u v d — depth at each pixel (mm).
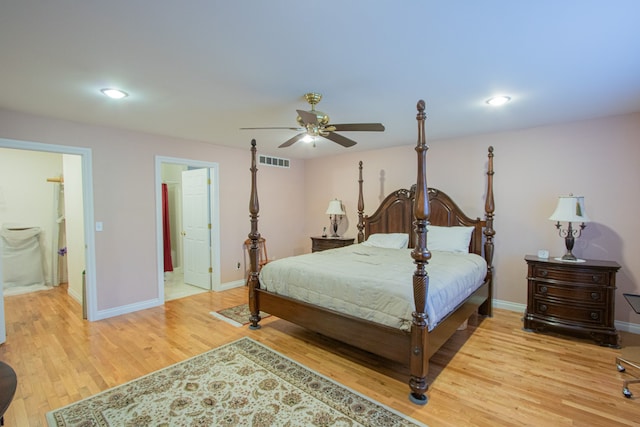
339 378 2447
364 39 1771
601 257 3404
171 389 2285
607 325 2988
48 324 3523
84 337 3174
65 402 2137
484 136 4117
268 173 5641
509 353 2850
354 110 3072
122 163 3811
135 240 3955
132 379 2414
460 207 4336
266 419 1971
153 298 4148
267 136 4195
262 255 5570
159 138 4148
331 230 5867
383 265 3162
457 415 2008
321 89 2516
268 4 1440
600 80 2363
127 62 2031
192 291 4945
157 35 1713
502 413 2027
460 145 4312
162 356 2783
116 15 1514
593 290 3043
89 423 1935
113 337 3176
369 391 2277
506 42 1812
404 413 2031
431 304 2291
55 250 5219
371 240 4707
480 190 4168
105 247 3697
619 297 3316
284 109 3016
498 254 4051
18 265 5051
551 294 3254
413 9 1490
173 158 4293
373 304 2465
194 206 5203
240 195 5203
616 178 3311
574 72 2219
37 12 1474
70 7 1437
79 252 4195
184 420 1960
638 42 1804
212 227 4914
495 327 3471
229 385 2340
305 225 6324
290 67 2125
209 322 3605
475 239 4070
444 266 3119
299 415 2008
